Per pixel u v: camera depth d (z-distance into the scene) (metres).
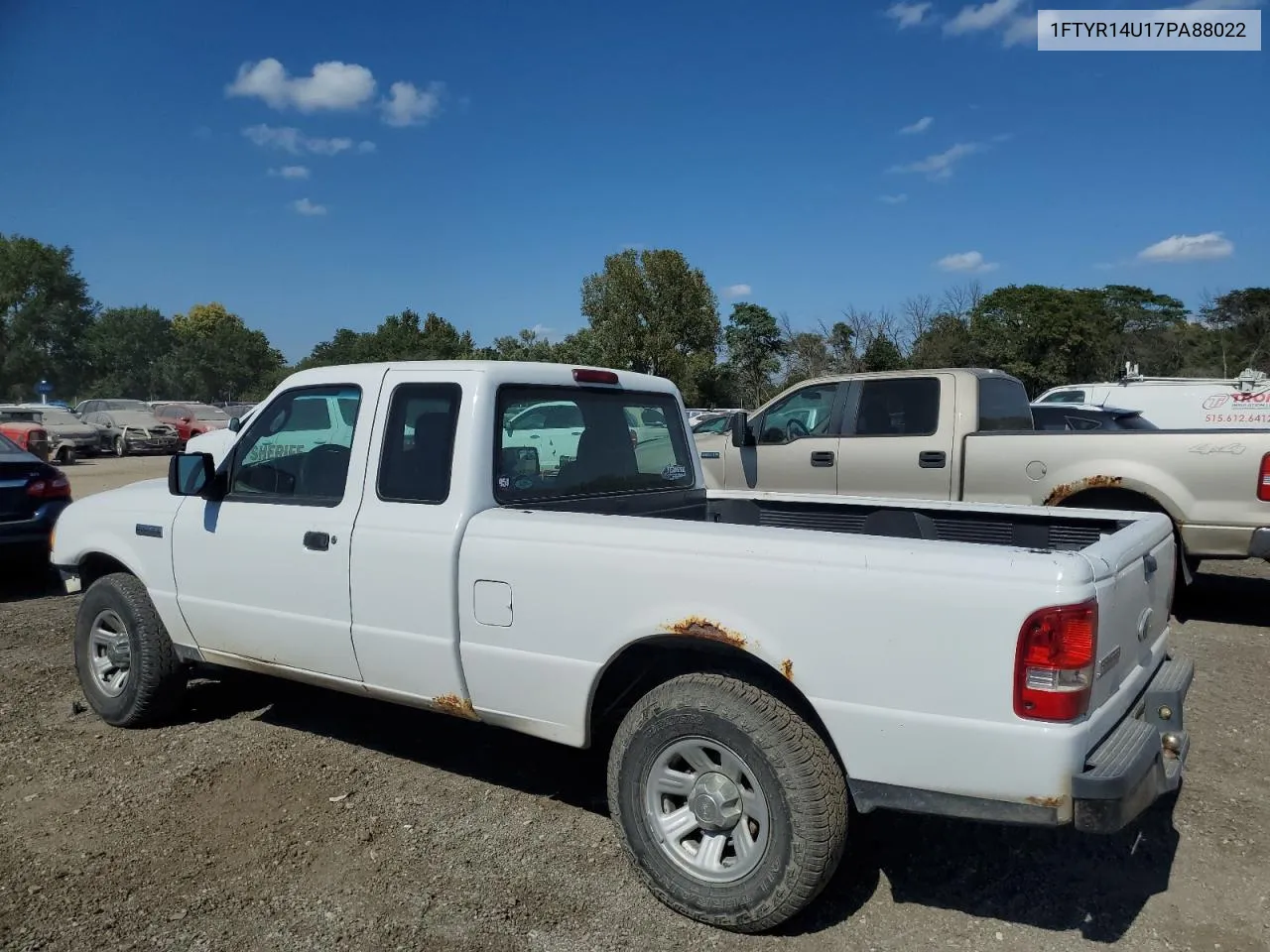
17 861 3.67
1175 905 3.33
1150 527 3.59
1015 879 3.53
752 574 3.09
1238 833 3.85
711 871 3.20
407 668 3.93
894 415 8.21
